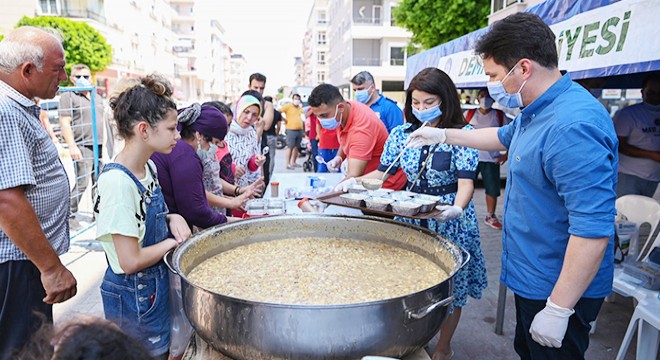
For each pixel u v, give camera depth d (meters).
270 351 0.95
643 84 3.59
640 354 2.01
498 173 4.98
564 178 1.23
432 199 1.92
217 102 3.21
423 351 1.21
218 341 1.02
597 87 4.04
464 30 11.46
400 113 4.55
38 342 0.69
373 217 1.72
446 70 4.93
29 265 1.62
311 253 1.61
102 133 5.33
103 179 1.44
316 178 3.30
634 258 2.56
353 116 2.91
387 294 1.27
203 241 1.49
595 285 1.40
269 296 1.25
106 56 19.06
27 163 1.48
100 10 23.27
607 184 1.19
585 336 1.45
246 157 3.76
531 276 1.43
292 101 9.87
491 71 1.38
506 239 1.54
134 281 1.56
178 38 52.38
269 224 1.72
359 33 25.91
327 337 0.93
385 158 2.38
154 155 1.83
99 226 1.45
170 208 1.88
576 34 2.57
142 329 1.55
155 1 32.72
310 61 62.88
